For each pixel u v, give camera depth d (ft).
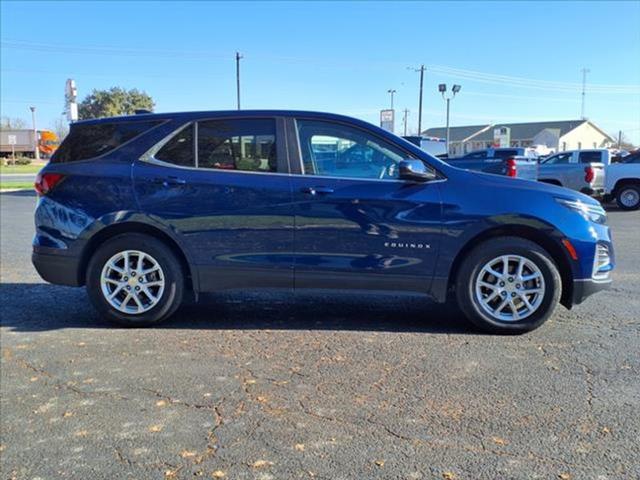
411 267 15.84
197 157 16.47
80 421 11.09
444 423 10.85
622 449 9.93
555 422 10.87
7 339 15.78
